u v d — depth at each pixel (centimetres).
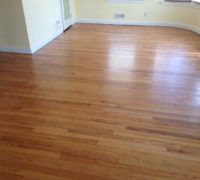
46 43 419
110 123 207
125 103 237
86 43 421
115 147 180
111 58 353
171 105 233
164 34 470
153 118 213
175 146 180
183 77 293
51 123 208
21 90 264
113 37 454
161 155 172
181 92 258
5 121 211
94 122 208
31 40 368
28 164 165
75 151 176
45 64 334
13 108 230
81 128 201
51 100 244
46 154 174
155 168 161
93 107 231
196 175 155
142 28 516
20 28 353
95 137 190
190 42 423
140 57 356
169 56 359
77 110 226
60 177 155
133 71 309
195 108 228
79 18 563
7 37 368
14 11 339
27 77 295
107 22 555
